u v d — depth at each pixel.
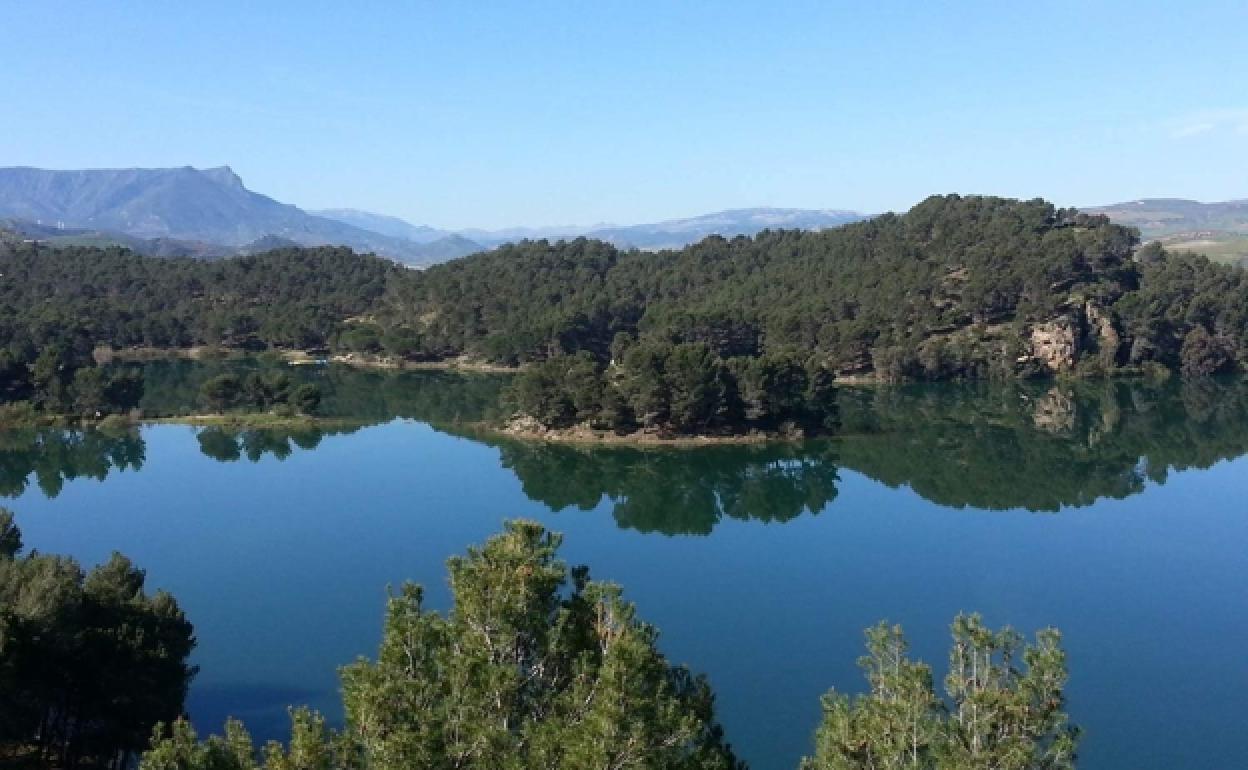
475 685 27.27
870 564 97.38
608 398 158.25
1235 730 62.41
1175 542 103.81
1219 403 194.62
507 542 30.47
